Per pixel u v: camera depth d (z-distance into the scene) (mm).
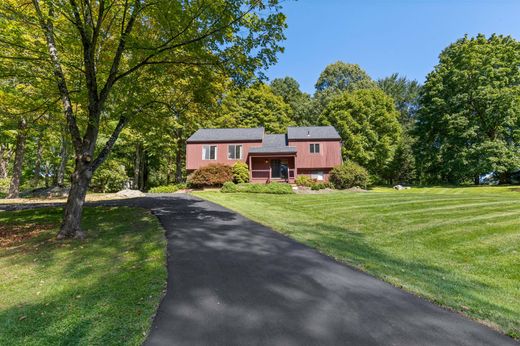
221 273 4891
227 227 8547
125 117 9062
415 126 31469
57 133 21219
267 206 13312
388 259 6062
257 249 6383
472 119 26000
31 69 8180
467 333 3127
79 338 2961
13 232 8555
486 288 4688
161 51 7824
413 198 14398
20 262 5621
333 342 2926
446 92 27328
